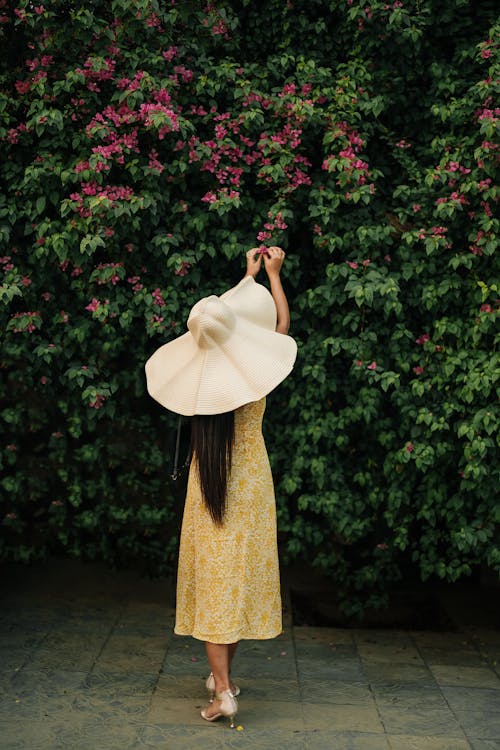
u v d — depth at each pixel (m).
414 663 3.52
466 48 3.76
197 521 2.90
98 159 3.44
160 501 4.57
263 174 3.66
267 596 2.93
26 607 4.05
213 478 2.81
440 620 4.26
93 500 4.61
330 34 3.88
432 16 3.74
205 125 3.81
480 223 3.56
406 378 3.91
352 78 3.73
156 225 3.76
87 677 3.23
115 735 2.75
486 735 2.83
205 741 2.72
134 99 3.43
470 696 3.17
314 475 3.96
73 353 3.91
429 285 3.74
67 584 4.39
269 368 2.83
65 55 3.57
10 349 3.89
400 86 3.80
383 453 4.07
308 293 3.83
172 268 3.78
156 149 3.71
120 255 3.77
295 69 3.89
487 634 3.92
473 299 3.72
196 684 3.21
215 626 2.81
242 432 2.88
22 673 3.25
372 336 3.75
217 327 2.82
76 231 3.60
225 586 2.83
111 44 3.54
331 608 4.38
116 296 3.78
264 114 3.78
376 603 4.18
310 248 3.95
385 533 4.25
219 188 3.75
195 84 3.71
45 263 3.76
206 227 3.83
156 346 4.07
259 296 3.03
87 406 4.22
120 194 3.55
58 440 4.48
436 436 3.79
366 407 3.83
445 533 4.01
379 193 3.85
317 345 3.88
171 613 4.05
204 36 3.75
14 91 3.73
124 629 3.80
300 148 3.73
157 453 4.48
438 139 3.71
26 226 3.64
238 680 3.28
